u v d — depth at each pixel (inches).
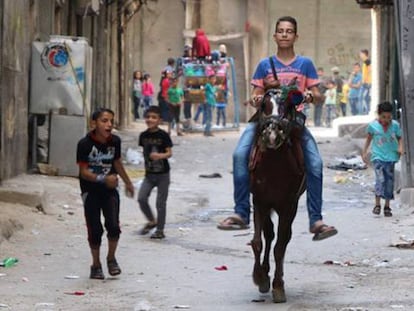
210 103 1264.8
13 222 497.7
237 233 544.4
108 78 1227.9
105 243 488.1
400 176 681.0
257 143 346.6
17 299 350.9
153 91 1701.5
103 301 351.3
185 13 1792.6
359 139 1045.2
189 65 1283.2
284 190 344.8
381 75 1001.5
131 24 1545.3
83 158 399.5
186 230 553.3
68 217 564.7
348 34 1697.8
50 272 410.0
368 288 373.4
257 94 360.5
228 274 410.9
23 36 671.1
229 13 1758.1
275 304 343.9
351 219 580.4
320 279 397.1
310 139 359.3
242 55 1750.7
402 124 624.7
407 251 469.1
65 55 712.4
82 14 976.9
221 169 885.2
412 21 613.0
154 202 663.8
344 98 1523.1
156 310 333.7
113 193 403.9
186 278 400.5
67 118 716.0
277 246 350.9
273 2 1667.1
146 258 453.7
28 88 713.6
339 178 801.6
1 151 593.3
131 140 1099.9
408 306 335.9
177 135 1248.2
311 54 1691.7
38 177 683.4
